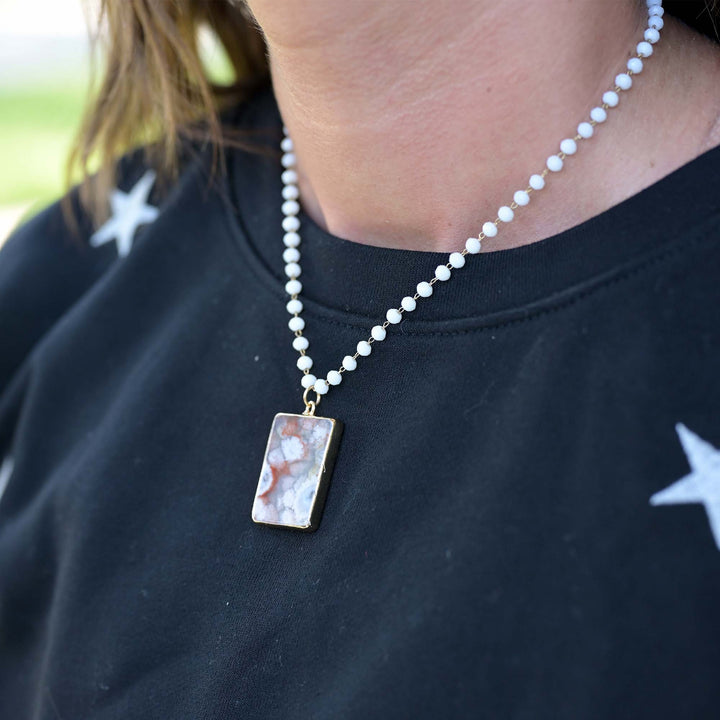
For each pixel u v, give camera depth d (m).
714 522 0.42
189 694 0.47
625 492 0.42
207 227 0.55
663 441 0.43
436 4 0.44
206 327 0.53
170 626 0.49
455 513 0.44
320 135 0.48
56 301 0.60
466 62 0.45
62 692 0.50
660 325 0.44
